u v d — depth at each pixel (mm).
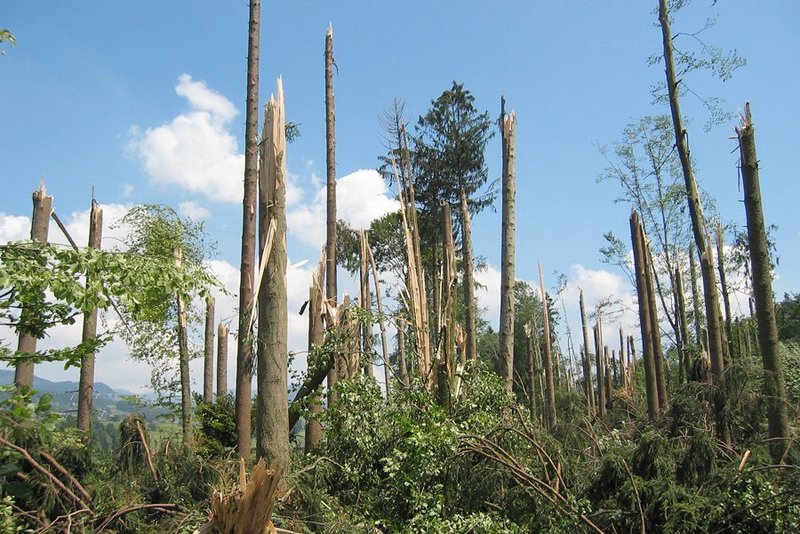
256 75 11984
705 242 11258
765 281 7969
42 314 6551
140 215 13125
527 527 6992
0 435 6270
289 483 7211
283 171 8188
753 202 8094
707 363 10773
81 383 11758
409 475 7461
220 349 18906
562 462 7703
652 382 13148
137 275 5957
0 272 5371
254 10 12102
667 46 12117
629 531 6781
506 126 11828
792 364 11062
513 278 11484
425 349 9977
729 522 6383
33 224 11078
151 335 14219
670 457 7391
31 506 6168
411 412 8859
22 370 9719
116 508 6750
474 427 8523
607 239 18953
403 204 11156
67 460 6750
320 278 12172
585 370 23344
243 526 4871
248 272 11211
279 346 7906
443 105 24344
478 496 7465
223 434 13914
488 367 10242
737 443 8258
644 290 13695
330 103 15172
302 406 10469
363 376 9281
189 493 7449
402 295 10789
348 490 8297
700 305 18109
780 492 6395
